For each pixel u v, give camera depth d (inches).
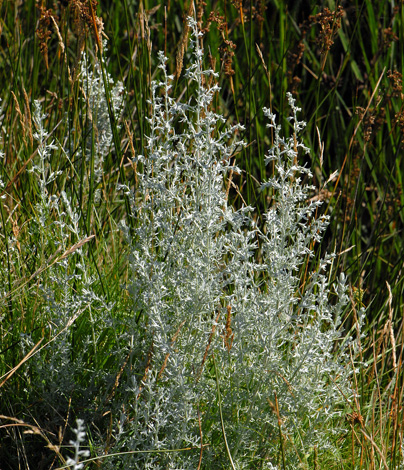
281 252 99.4
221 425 89.1
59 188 132.6
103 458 88.1
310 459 101.2
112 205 148.5
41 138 103.1
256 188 158.2
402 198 159.6
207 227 93.5
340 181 165.0
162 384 98.2
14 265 113.3
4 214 130.1
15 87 144.3
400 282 143.0
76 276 100.1
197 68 95.3
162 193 102.6
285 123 159.9
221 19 124.4
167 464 90.9
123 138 160.9
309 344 97.6
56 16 162.7
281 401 97.9
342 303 98.3
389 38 158.6
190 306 97.7
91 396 101.6
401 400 111.7
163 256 105.1
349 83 189.9
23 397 103.2
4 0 185.0
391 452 101.0
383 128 175.8
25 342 100.7
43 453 98.2
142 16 128.7
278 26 197.0
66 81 167.2
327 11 130.2
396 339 132.4
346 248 137.0
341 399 104.4
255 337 101.1
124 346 105.3
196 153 98.5
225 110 169.6
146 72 135.3
